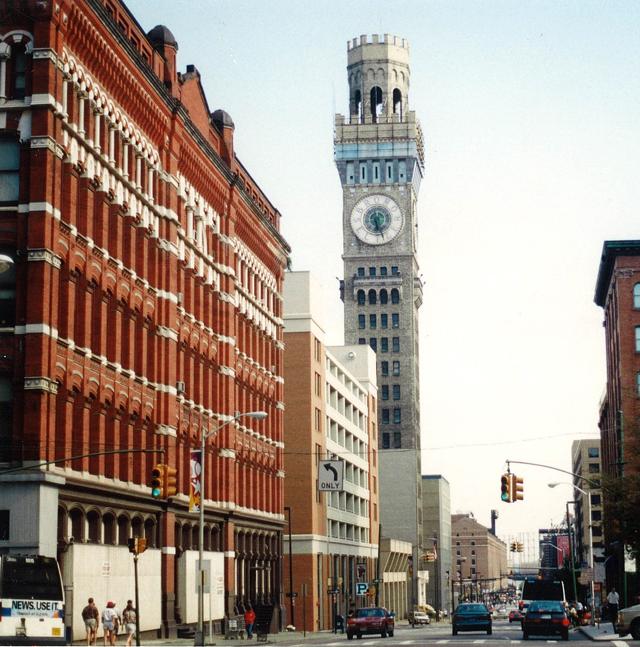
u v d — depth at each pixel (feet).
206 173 233.55
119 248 184.03
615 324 404.16
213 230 244.01
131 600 173.17
